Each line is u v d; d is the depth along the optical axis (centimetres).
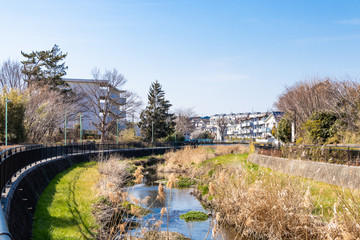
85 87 6241
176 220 1283
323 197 1090
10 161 1084
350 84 2991
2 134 3350
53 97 4791
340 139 2180
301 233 920
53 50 5669
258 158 2222
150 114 7438
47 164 1895
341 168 1252
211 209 1440
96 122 6856
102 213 1164
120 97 6469
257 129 9869
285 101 4494
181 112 11319
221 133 11112
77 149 3391
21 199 1033
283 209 966
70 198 1348
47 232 917
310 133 2281
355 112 2364
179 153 3850
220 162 2703
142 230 864
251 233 1019
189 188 2125
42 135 4422
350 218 785
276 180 1084
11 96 3503
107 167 2378
